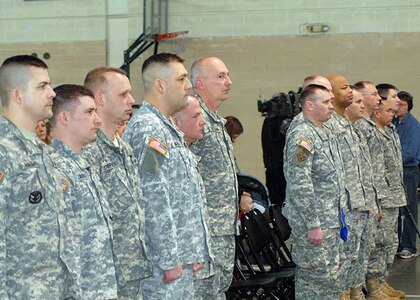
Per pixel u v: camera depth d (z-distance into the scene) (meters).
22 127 3.47
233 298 6.28
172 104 4.54
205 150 5.10
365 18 13.09
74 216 3.74
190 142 4.98
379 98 7.48
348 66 13.18
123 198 4.11
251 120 13.34
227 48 13.33
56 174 3.54
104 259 3.85
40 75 3.49
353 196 6.35
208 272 4.75
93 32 13.46
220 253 5.11
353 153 6.44
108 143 4.14
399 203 7.48
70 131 3.87
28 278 3.36
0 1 13.51
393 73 13.10
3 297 3.25
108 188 4.09
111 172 4.11
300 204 5.81
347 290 6.59
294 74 13.27
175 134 4.54
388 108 7.64
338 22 13.14
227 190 5.13
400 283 8.12
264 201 7.30
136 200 4.17
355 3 13.09
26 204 3.36
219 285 5.14
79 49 13.50
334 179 5.95
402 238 9.41
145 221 4.30
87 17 13.46
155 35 12.81
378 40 13.09
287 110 7.62
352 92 6.67
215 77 5.22
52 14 13.48
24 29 13.53
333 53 13.18
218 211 5.10
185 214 4.46
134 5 13.34
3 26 13.54
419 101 13.08
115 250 4.08
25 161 3.39
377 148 7.30
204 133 5.10
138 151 4.33
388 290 7.50
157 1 13.06
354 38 13.14
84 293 3.79
